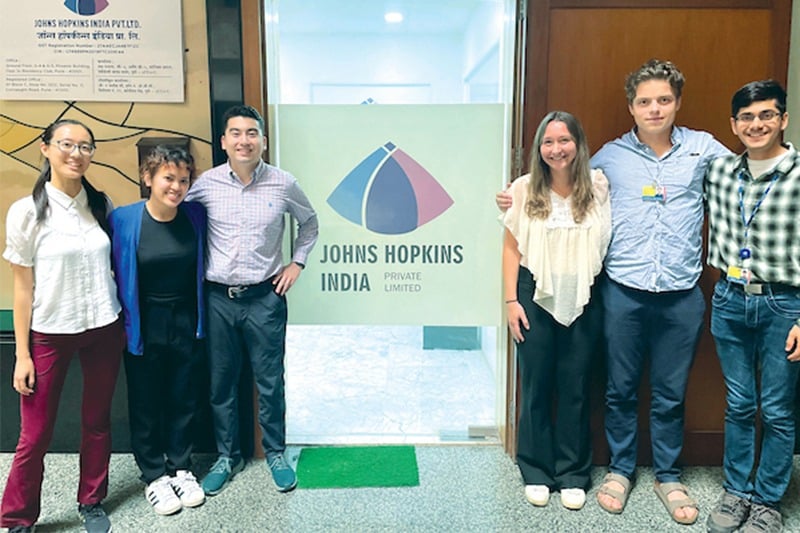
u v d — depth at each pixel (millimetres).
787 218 1747
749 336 1921
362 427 2795
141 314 2033
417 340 3961
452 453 2549
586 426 2172
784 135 2383
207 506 2121
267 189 2117
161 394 2174
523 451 2211
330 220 2463
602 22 2193
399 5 3953
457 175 2438
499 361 2641
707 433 2389
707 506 2119
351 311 2521
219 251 2113
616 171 2020
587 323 2053
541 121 2178
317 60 4602
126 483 2271
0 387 2441
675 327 2018
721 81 2219
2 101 2314
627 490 2152
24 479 1862
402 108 2396
